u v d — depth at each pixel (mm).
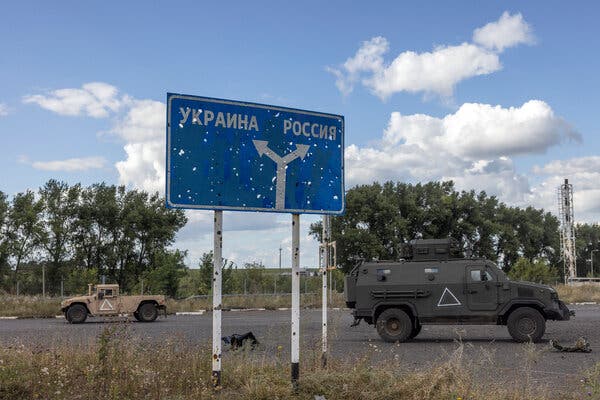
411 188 81250
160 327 21844
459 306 17422
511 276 63156
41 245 61781
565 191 88938
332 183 8070
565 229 88875
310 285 44500
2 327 22969
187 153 7344
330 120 8156
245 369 8289
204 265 43594
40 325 24453
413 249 18438
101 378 7836
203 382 7367
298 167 7895
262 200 7645
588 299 47094
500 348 15078
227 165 7512
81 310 26094
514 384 8305
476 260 17609
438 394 7148
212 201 7398
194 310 35375
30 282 59438
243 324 22984
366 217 73250
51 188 64375
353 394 7191
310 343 12406
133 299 26703
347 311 30594
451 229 81125
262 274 46219
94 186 66438
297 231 7801
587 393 7801
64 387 7727
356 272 18297
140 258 66938
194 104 7430
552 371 10766
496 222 85688
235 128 7605
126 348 9297
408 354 13781
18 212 60438
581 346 14094
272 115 7816
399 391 7184
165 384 7625
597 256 131750
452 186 82688
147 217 66562
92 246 64938
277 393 7156
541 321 16719
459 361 8023
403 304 17656
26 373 8242
